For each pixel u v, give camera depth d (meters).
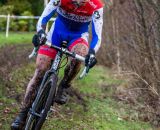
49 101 8.34
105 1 23.97
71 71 9.36
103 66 24.56
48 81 8.59
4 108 12.05
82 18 9.03
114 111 13.96
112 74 21.08
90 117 12.77
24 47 26.22
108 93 16.64
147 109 13.63
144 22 14.23
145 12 14.12
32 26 44.59
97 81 18.95
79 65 9.28
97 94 16.17
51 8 8.96
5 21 43.31
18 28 44.22
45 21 8.92
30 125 8.61
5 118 11.23
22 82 15.24
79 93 15.35
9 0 46.06
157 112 13.38
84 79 18.52
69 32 9.14
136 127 12.58
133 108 14.39
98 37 8.98
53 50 8.98
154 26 13.70
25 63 19.17
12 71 16.67
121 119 13.16
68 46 9.16
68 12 8.97
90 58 8.46
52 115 12.20
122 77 19.45
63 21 9.12
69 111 12.92
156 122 13.12
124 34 20.34
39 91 8.68
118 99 15.70
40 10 46.41
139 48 14.73
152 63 13.96
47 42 8.62
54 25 9.27
